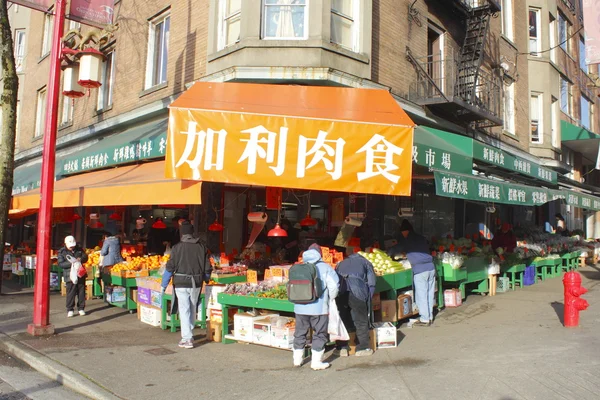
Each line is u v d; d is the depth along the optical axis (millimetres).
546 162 17844
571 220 22203
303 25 9414
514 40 16906
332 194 10789
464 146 10398
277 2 9492
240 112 6367
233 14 10000
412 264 8422
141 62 12578
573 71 21734
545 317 8703
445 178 7820
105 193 8492
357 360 6344
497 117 13164
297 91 8445
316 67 9000
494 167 12672
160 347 7016
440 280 9562
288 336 6637
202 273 7125
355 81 9445
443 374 5645
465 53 13430
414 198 11930
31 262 13477
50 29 18891
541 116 18141
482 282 11312
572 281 7879
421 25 11891
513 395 4930
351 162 6266
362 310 6547
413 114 11031
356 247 9180
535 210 19188
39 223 7688
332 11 9672
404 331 7949
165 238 12617
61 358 6352
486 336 7418
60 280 11898
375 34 10422
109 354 6613
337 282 6086
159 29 12516
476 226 15070
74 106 15656
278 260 10078
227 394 5156
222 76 9359
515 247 12625
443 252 10219
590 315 8773
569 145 20281
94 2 7988
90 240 15883
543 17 18500
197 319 8172
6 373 6059
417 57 11617
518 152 16203
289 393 5156
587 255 18281
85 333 7805
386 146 6301
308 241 10789
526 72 17625
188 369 6004
